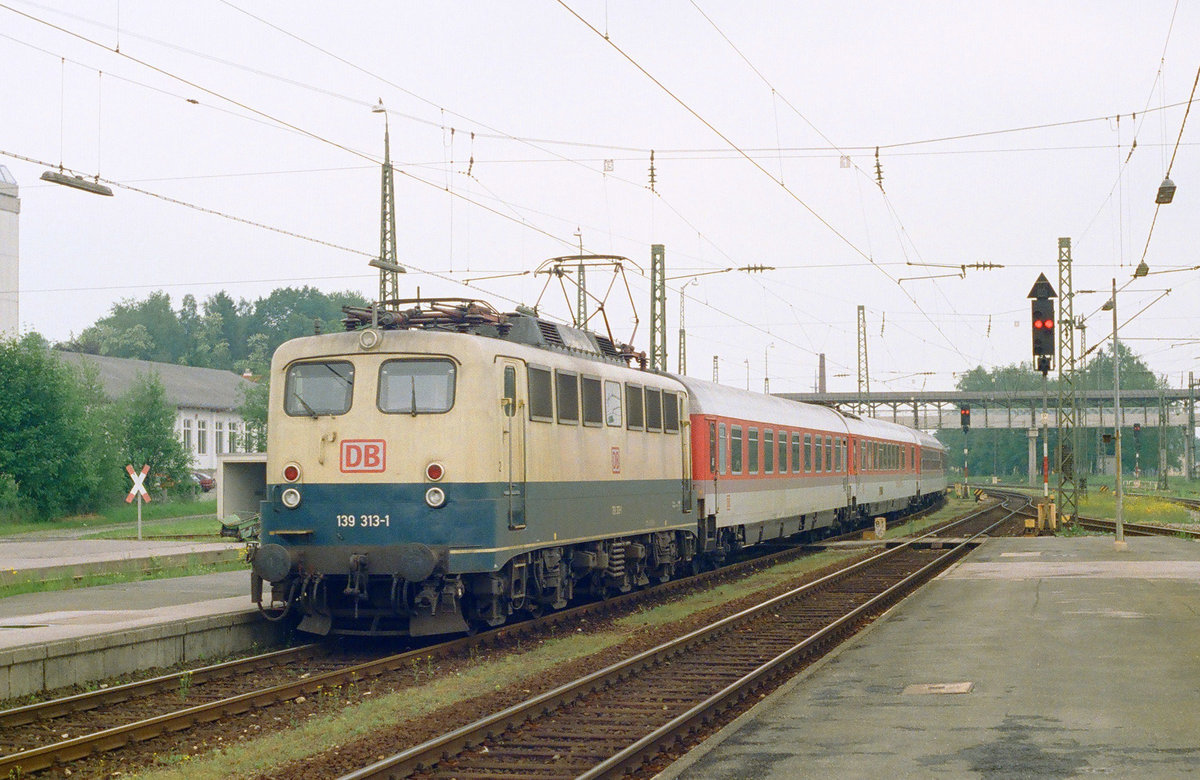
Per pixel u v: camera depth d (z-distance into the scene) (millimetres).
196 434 78250
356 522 16031
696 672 14320
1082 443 106562
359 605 16719
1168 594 20766
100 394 59406
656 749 10305
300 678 14258
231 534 39000
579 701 12484
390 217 34844
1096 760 9164
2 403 51688
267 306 149000
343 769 9734
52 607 18547
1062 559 28984
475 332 17406
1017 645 15219
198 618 15914
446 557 15703
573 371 19031
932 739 9992
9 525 50281
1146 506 58875
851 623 18656
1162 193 23625
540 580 18016
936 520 54094
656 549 23281
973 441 157750
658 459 22984
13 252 69562
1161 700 11500
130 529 46781
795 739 10094
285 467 16422
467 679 13867
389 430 16062
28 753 9875
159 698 12945
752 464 30375
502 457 16406
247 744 10750
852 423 43625
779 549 37812
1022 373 147250
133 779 9539
